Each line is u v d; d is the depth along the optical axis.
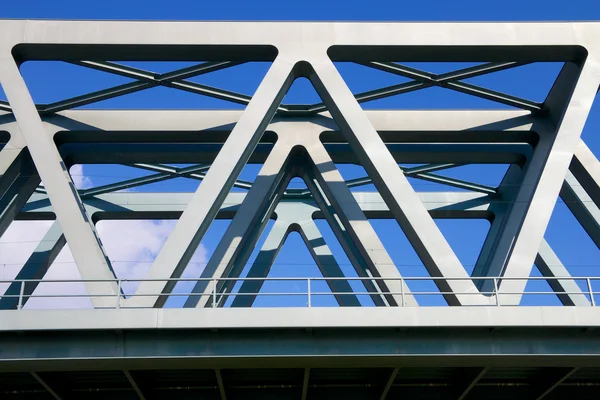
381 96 20.92
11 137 20.67
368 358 14.61
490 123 21.91
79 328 14.16
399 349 14.60
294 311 14.46
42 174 16.75
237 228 18.69
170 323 14.25
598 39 19.00
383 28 18.84
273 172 20.03
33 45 18.39
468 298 15.73
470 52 19.03
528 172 20.78
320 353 14.51
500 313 14.52
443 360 14.82
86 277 15.74
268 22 18.72
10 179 20.34
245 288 24.30
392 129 21.94
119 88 20.41
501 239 19.36
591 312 14.56
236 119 21.95
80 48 18.56
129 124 21.64
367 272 20.41
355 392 17.64
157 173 25.11
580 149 19.64
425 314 14.48
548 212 16.78
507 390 17.77
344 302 23.78
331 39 18.62
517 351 14.66
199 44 18.48
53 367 14.59
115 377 16.69
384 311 14.48
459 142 22.42
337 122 18.25
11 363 14.26
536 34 18.97
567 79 20.16
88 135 21.59
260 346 14.55
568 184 22.39
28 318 14.21
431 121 22.06
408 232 16.84
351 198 18.98
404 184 16.78
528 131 21.70
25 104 17.55
